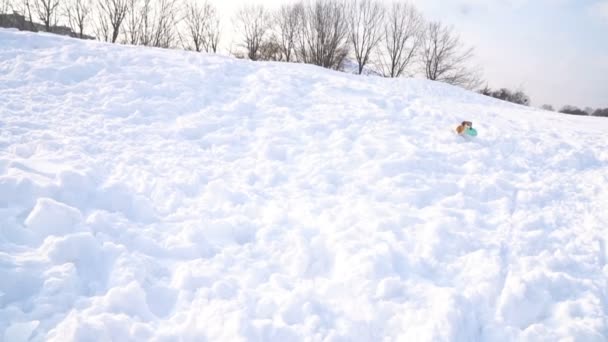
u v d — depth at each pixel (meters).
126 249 3.53
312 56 35.66
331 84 9.23
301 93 8.45
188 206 4.47
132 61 8.45
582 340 3.11
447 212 4.78
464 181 5.48
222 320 2.95
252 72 9.31
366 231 4.26
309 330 3.00
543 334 3.11
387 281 3.50
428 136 6.95
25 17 25.03
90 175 4.46
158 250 3.71
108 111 6.45
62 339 2.54
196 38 31.12
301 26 35.53
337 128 6.94
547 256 4.05
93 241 3.45
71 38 9.42
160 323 2.95
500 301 3.44
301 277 3.63
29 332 2.58
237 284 3.44
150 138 5.90
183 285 3.31
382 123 7.23
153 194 4.52
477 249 4.14
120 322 2.77
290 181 5.35
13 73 7.04
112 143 5.52
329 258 3.89
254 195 4.86
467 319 3.25
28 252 3.23
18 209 3.63
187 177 5.00
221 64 9.25
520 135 7.43
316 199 4.91
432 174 5.71
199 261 3.63
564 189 5.62
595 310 3.40
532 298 3.45
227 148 6.04
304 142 6.45
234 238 4.14
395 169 5.70
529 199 5.24
